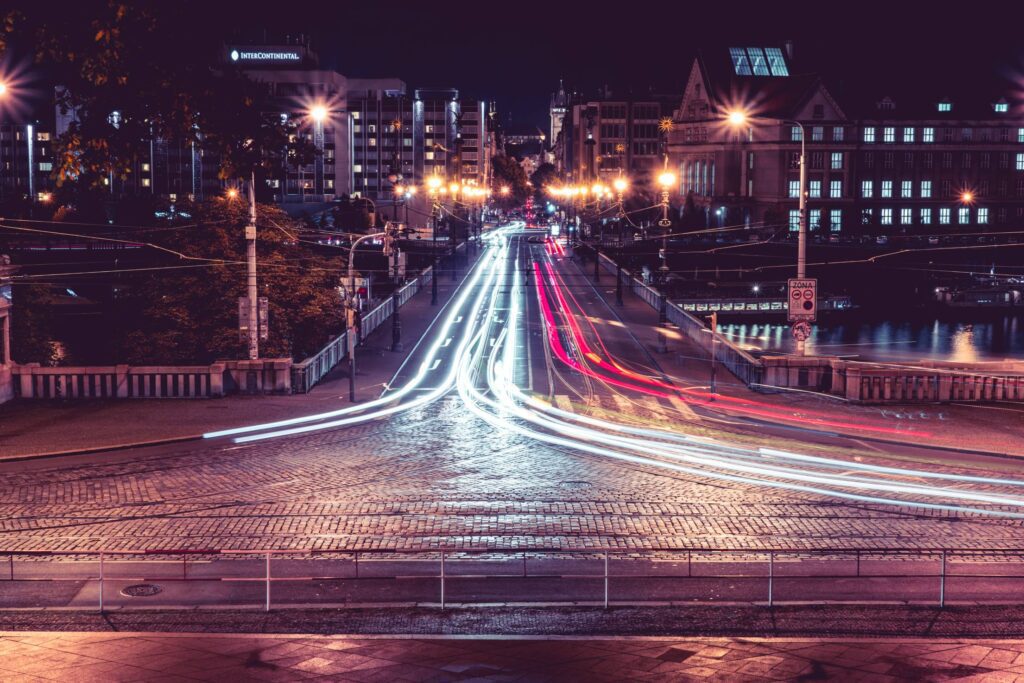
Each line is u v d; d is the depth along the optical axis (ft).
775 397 144.66
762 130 491.72
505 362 178.09
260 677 45.65
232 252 165.17
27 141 636.89
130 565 65.62
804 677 45.80
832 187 492.95
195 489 88.69
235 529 74.84
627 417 129.49
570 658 48.34
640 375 165.48
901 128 494.18
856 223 487.61
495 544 71.10
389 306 237.04
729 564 65.72
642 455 105.50
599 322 230.89
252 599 59.06
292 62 621.72
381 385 153.07
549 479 93.86
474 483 92.02
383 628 53.88
